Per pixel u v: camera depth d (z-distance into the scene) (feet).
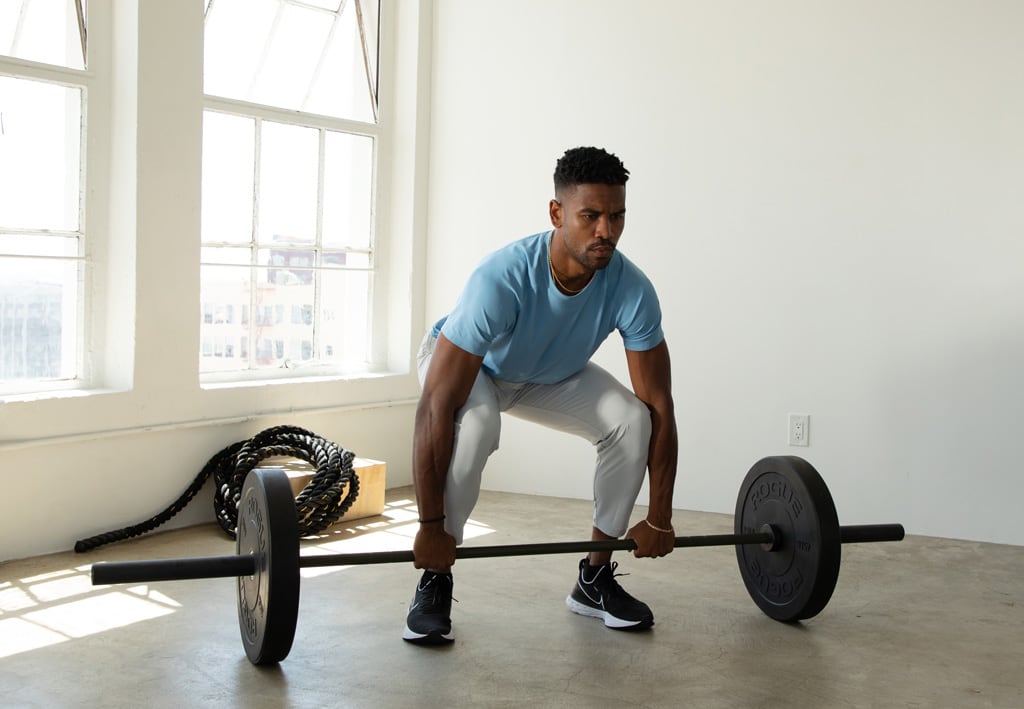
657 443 8.40
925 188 12.53
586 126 14.23
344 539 11.89
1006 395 12.26
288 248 13.91
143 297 11.67
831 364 13.09
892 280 12.74
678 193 13.76
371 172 14.97
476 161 14.88
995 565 11.28
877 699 7.34
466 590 9.91
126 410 11.57
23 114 11.01
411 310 15.10
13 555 10.66
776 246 13.29
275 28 13.55
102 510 11.43
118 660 7.85
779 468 8.68
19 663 7.76
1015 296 12.19
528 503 14.15
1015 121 12.10
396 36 15.02
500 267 7.75
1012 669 8.02
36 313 11.26
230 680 7.47
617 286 8.07
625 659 8.06
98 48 11.51
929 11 12.41
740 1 13.30
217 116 12.92
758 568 9.05
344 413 14.23
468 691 7.35
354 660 7.94
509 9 14.57
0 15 10.76
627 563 11.02
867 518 13.00
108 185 11.69
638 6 13.84
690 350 13.80
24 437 10.63
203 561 7.30
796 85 13.08
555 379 8.62
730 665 7.97
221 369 13.21
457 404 7.80
